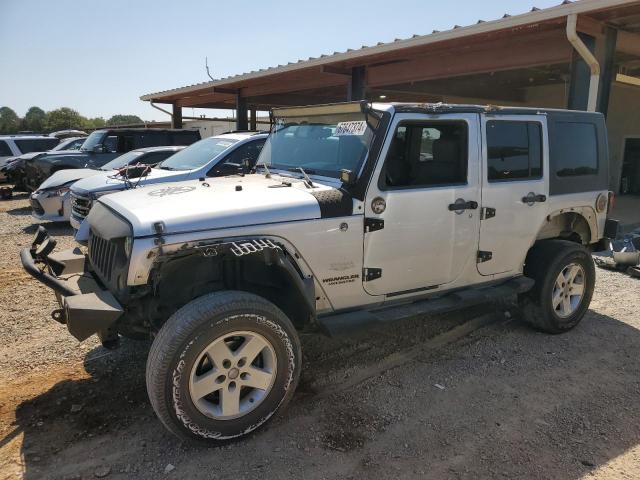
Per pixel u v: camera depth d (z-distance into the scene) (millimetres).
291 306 3613
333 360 4336
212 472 2914
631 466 3012
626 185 16062
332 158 4008
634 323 5254
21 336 4727
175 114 21547
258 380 3182
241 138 8367
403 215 3799
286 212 3363
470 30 8828
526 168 4527
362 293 3787
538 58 9266
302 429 3338
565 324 4906
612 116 15508
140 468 2945
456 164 4105
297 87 15000
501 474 2930
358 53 10969
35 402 3600
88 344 4555
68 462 2982
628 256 7062
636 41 8742
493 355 4461
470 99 17406
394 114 3729
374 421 3438
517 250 4586
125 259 3158
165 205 3354
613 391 3865
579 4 7406
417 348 4586
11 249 8508
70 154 13008
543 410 3592
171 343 2879
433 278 4113
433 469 2969
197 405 2992
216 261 3434
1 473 2873
